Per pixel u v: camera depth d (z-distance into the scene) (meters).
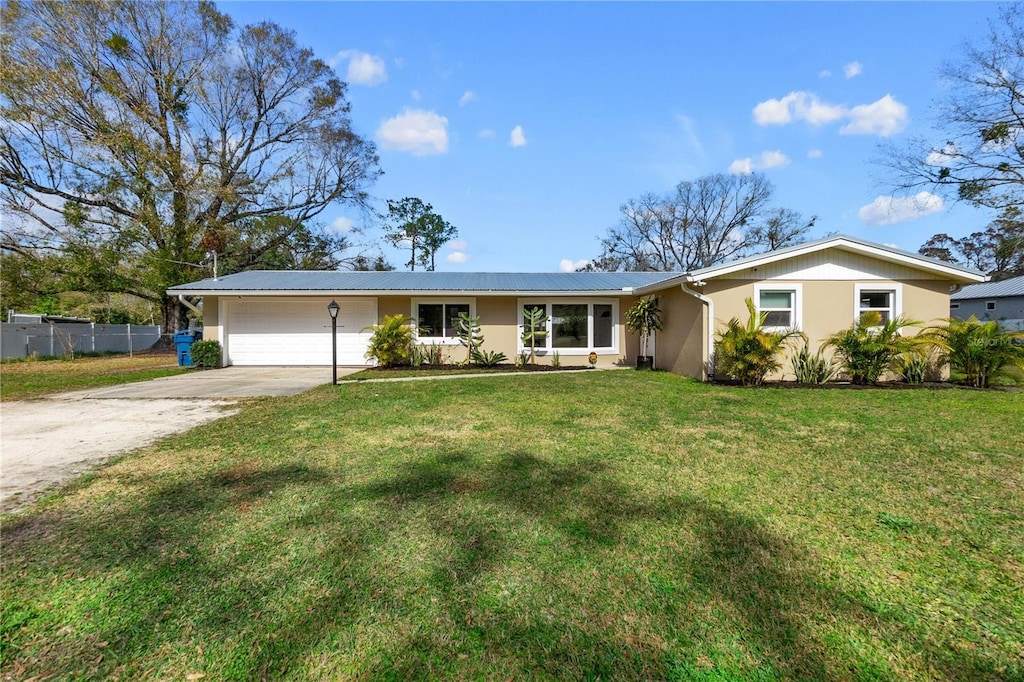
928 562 2.41
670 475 3.72
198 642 1.84
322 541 2.65
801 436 5.00
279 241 25.55
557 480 3.61
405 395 7.86
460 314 13.21
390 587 2.20
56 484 3.59
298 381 10.05
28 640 1.86
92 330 19.88
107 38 18.50
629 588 2.19
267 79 23.52
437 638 1.86
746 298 9.80
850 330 9.45
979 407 6.76
